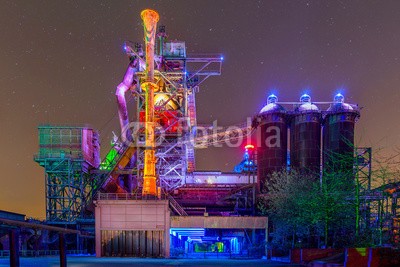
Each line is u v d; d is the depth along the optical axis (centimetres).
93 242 6688
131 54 6800
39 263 3734
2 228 661
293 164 6719
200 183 6750
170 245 5509
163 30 6738
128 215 5062
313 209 3875
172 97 6625
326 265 2577
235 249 7000
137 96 6675
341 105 6544
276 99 7025
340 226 3909
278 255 4994
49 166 6869
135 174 7100
